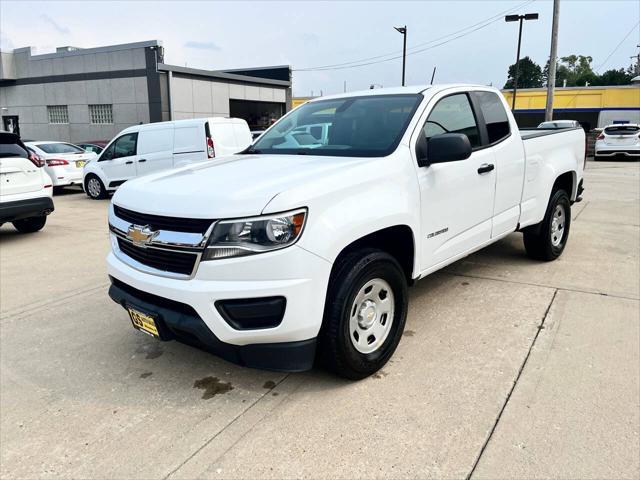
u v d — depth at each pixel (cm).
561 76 9788
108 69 2438
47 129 2722
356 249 316
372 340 327
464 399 300
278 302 271
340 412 291
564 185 582
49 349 389
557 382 315
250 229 267
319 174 302
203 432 278
